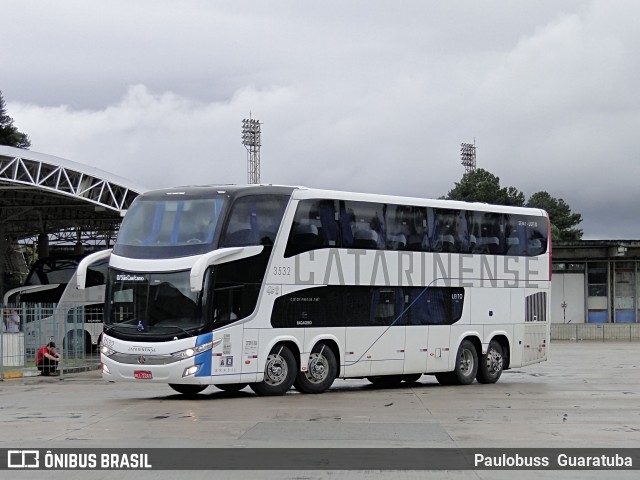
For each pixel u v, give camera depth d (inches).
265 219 821.2
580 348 1978.3
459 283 977.5
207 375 774.5
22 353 1167.6
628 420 645.3
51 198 2098.9
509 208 1042.1
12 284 2728.8
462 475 429.7
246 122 3602.4
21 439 540.7
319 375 858.1
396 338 913.5
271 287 819.4
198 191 813.2
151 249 801.6
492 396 847.1
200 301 776.3
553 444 525.7
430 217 954.1
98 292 1589.6
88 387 1002.7
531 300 1058.7
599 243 2517.2
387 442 532.1
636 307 2551.7
